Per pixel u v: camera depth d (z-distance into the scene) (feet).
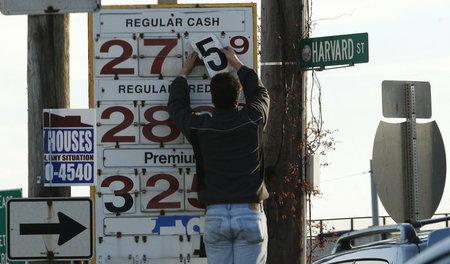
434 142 39.58
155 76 36.94
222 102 32.45
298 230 48.91
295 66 48.34
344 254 34.40
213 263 32.04
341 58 46.57
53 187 35.40
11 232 34.86
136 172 36.63
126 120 36.86
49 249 34.78
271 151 48.78
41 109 35.40
